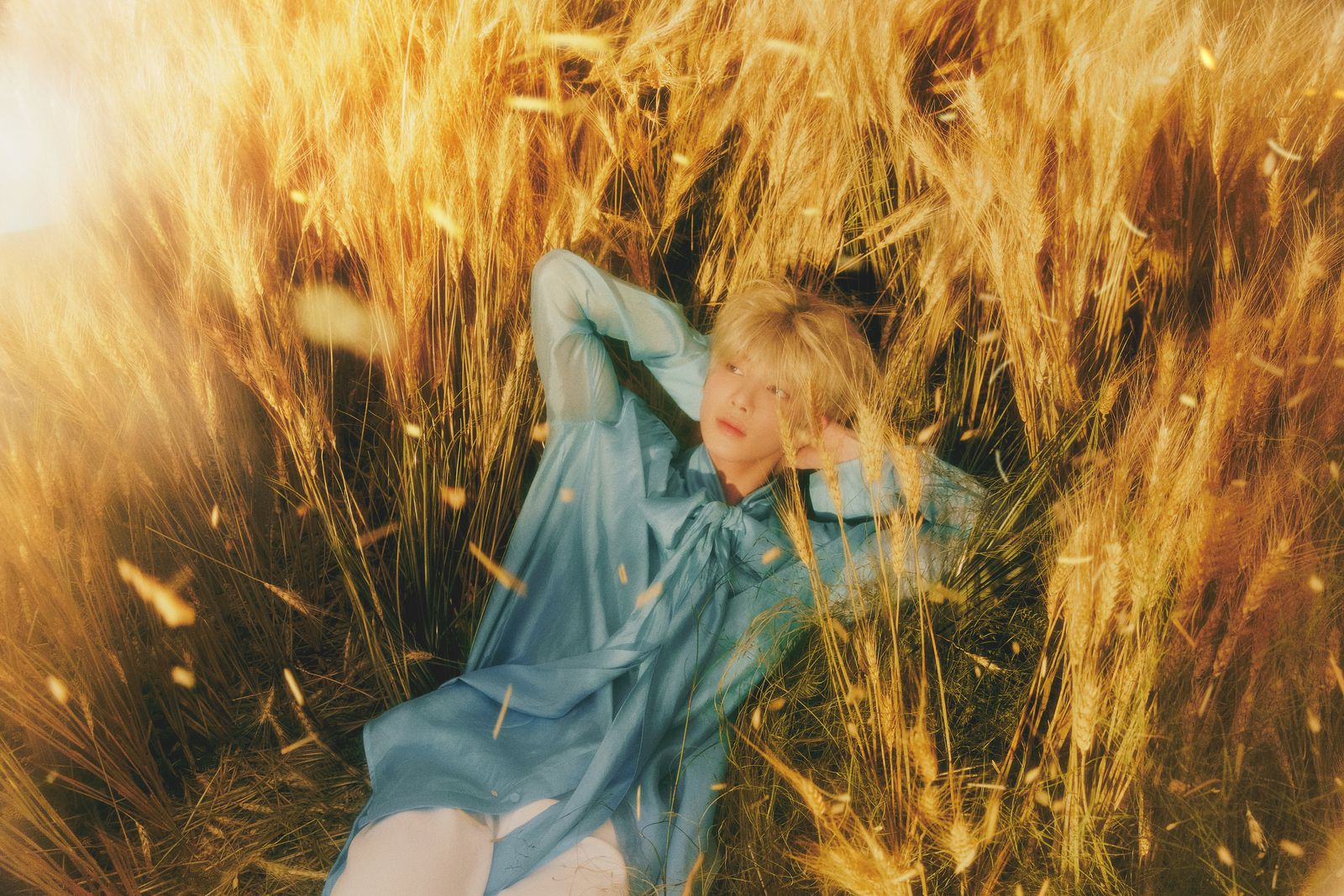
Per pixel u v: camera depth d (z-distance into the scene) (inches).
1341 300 61.9
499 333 75.5
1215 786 57.2
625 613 67.9
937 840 54.4
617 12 106.6
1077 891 55.1
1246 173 79.3
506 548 77.2
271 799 67.6
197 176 61.6
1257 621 55.4
